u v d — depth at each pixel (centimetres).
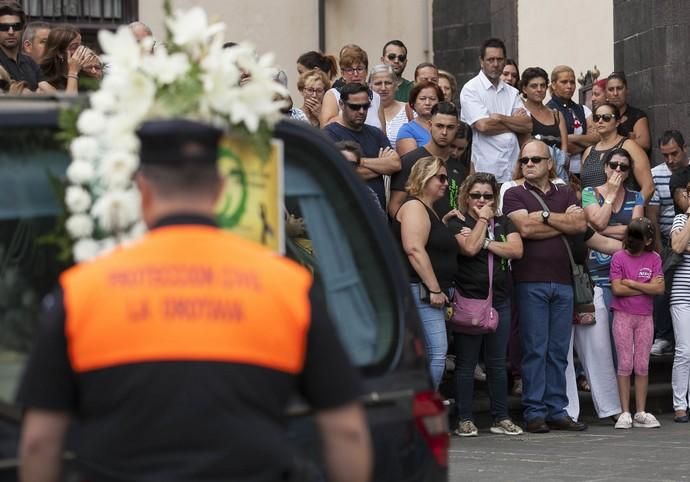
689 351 2855
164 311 767
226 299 774
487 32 4972
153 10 4572
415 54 4916
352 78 3150
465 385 2647
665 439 2625
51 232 963
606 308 2842
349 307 1074
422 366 1082
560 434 2695
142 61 920
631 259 2783
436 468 1057
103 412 757
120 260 783
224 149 1000
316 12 4725
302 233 1082
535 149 2688
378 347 1066
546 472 2245
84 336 762
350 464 792
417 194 2517
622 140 3141
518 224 2658
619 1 3675
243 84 965
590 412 2969
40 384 764
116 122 907
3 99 1038
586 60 3941
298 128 1082
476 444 2559
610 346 2827
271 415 769
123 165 904
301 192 1080
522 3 4466
